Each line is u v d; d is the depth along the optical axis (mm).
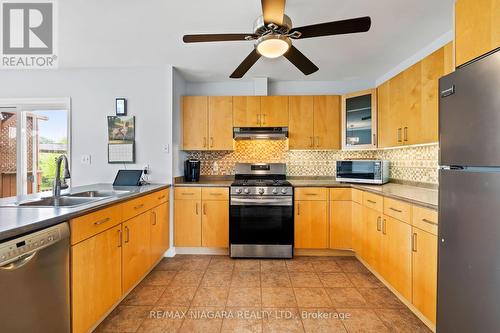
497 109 1010
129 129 2947
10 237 1070
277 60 2770
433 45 2350
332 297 2098
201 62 2814
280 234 2914
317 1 1738
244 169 3457
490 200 1050
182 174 3305
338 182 3104
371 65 2920
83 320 1479
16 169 3035
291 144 3242
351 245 2887
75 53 2561
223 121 3238
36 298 1196
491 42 1130
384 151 3289
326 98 3242
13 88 2947
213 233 2980
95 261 1588
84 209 1472
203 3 1767
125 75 2947
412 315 1851
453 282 1251
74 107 2951
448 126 1269
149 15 1913
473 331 1137
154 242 2514
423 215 1703
